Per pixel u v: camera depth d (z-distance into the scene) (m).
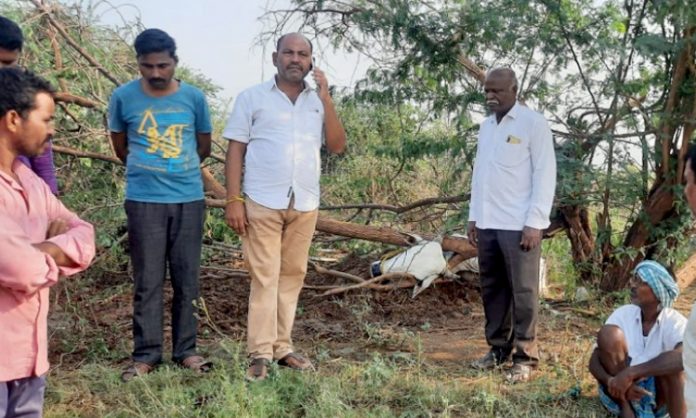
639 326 3.74
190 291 4.46
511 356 4.73
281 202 4.25
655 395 3.66
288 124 4.26
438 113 6.16
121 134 4.36
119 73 6.25
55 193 3.82
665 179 5.71
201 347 4.98
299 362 4.48
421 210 6.94
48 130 2.40
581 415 3.91
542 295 6.50
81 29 6.04
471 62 6.07
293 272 4.47
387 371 4.28
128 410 3.70
